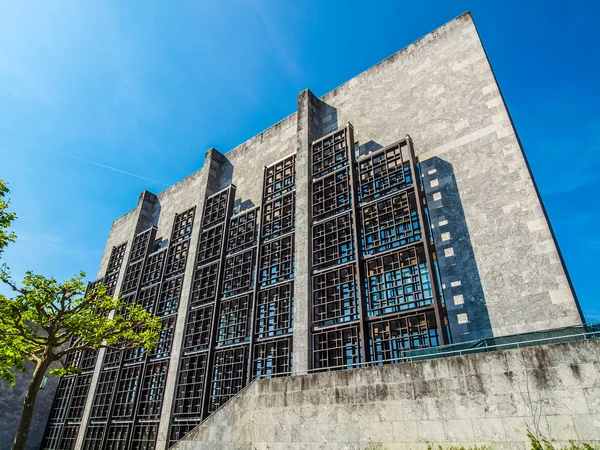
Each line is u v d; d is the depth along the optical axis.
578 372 7.61
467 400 8.66
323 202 18.12
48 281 16.03
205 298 21.31
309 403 11.12
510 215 13.53
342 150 18.81
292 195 20.05
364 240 15.88
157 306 24.20
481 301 12.93
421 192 15.37
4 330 15.52
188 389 19.64
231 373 17.67
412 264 14.06
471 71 17.12
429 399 9.17
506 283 12.70
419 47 19.80
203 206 25.48
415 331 13.96
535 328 11.65
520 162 14.04
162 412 19.41
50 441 25.98
